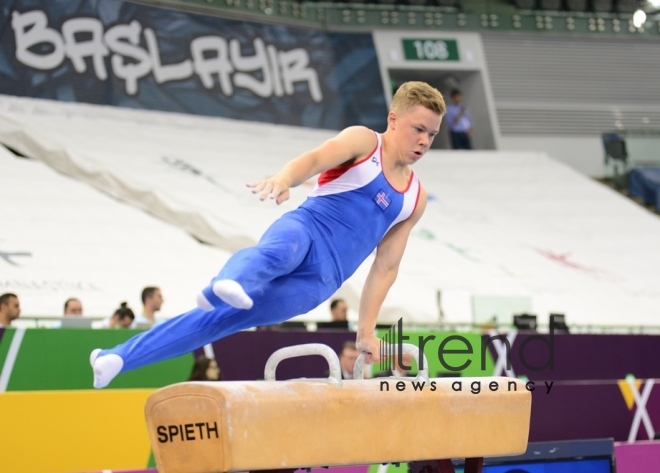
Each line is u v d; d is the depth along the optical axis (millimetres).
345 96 23172
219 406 4328
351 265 5219
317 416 4656
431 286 15273
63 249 13719
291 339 9547
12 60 18406
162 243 14750
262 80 21969
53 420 7832
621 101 26250
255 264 4523
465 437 5312
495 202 20734
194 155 18266
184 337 4734
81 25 19469
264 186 4500
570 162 25375
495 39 25547
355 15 24094
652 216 21344
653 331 14797
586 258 18656
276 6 22734
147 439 8203
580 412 9945
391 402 4965
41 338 8602
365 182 5180
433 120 5234
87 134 17438
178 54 20828
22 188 15148
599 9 26453
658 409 10391
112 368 4566
